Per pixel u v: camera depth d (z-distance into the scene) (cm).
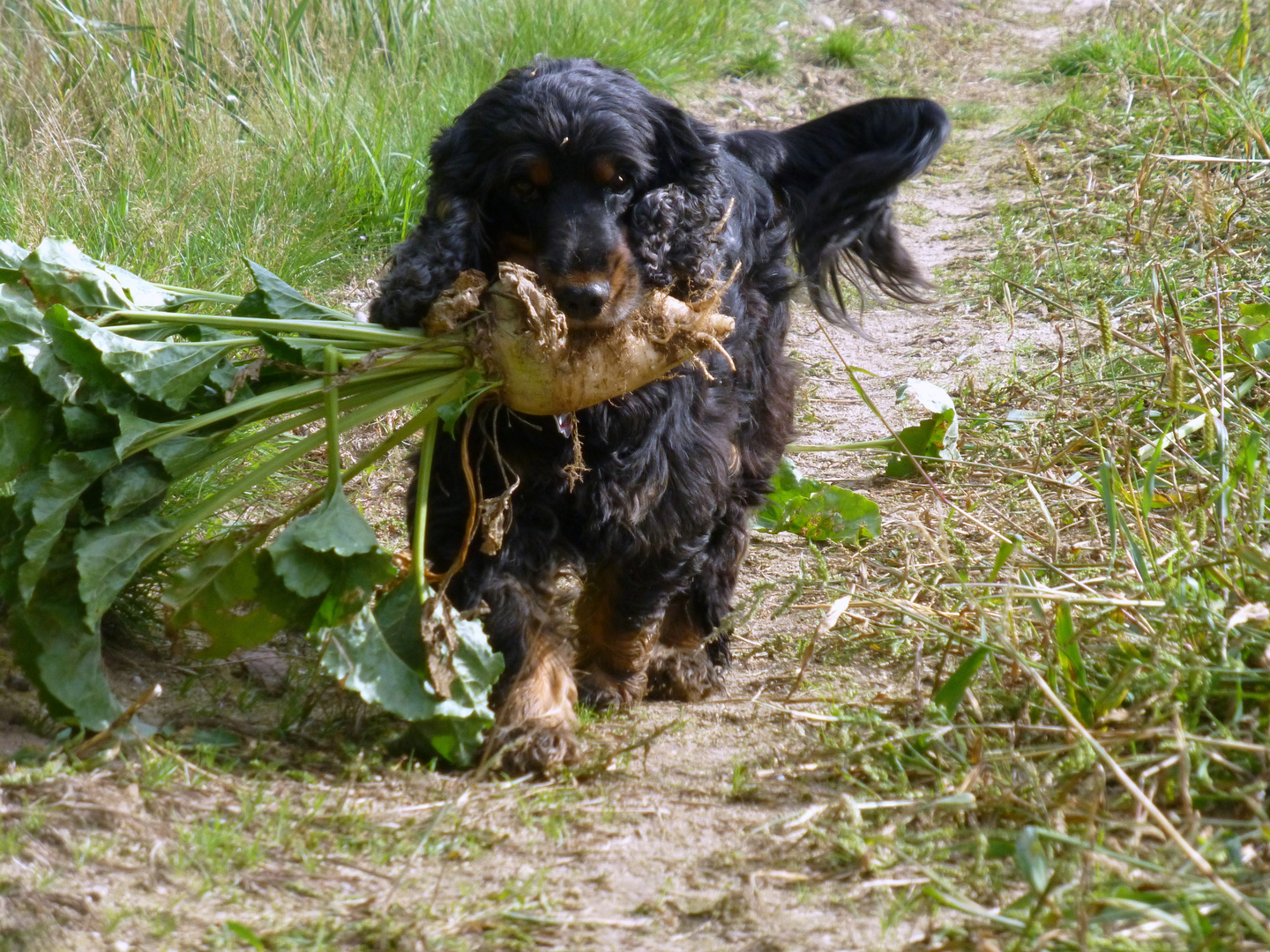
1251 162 571
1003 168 862
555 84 311
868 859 238
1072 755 259
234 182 612
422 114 753
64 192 549
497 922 223
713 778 287
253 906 224
